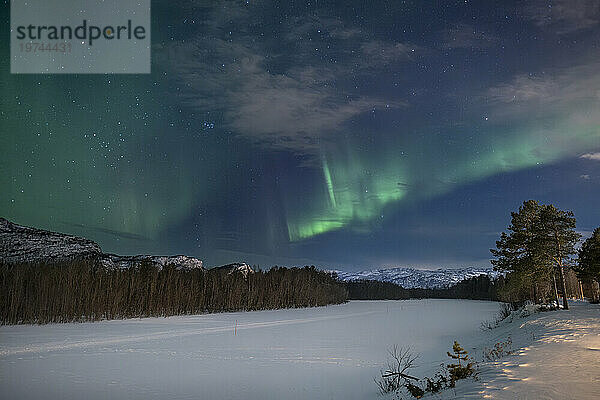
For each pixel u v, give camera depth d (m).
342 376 24.55
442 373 20.81
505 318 62.44
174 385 22.48
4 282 69.88
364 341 44.59
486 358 22.52
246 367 28.19
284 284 150.62
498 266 83.38
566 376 14.03
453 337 46.00
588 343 22.81
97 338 48.56
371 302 195.12
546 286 80.19
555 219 61.81
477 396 12.05
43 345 41.69
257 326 67.81
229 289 124.19
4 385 22.56
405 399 15.88
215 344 42.78
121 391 21.02
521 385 12.90
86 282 78.75
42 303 69.88
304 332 56.53
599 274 76.50
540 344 23.70
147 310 91.75
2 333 53.75
